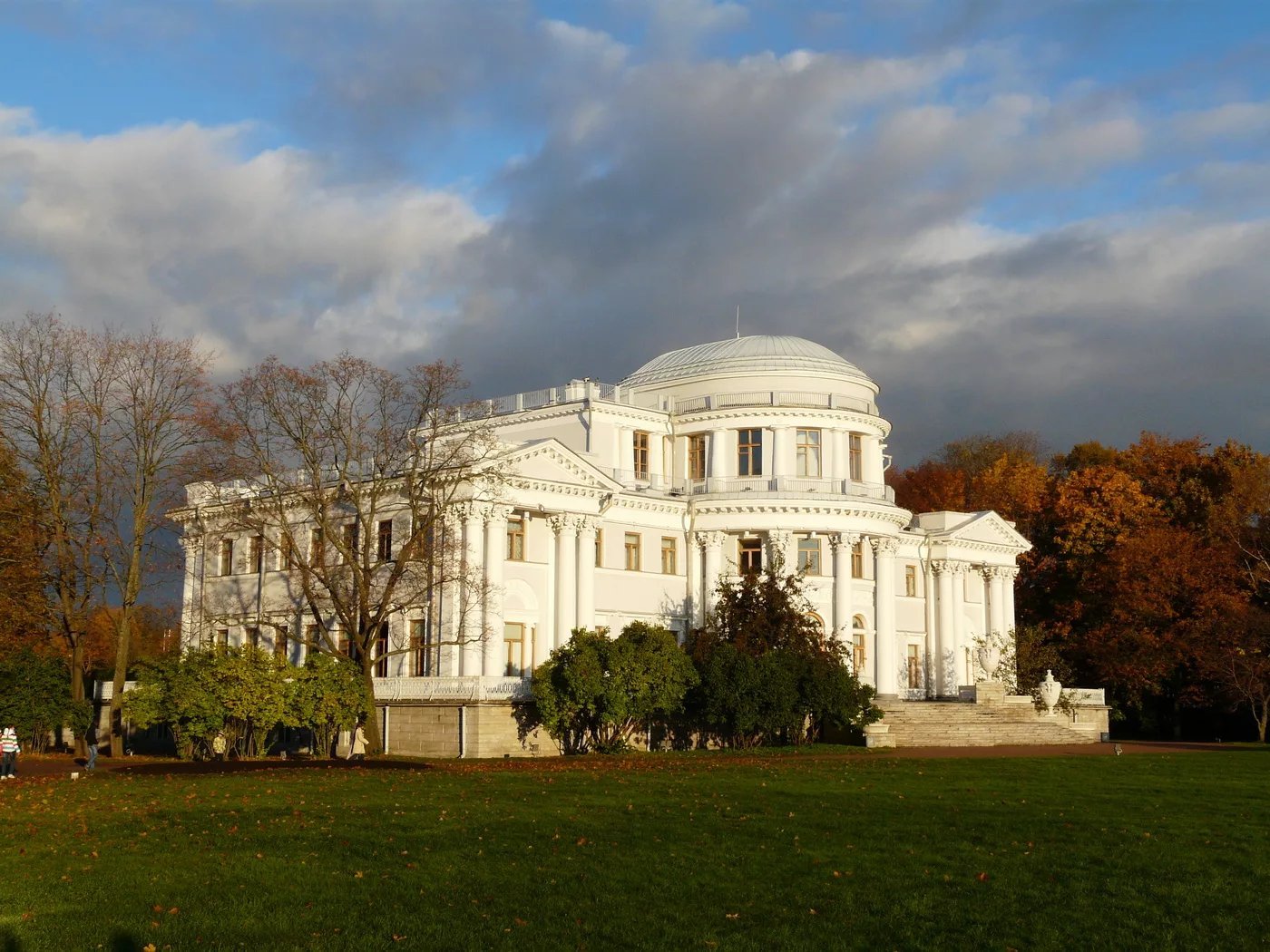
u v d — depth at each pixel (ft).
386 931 60.39
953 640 275.39
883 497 250.98
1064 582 314.76
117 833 87.97
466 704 183.01
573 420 244.83
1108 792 113.39
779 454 244.22
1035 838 84.94
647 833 85.76
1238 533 280.31
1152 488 320.70
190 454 198.39
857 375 256.32
